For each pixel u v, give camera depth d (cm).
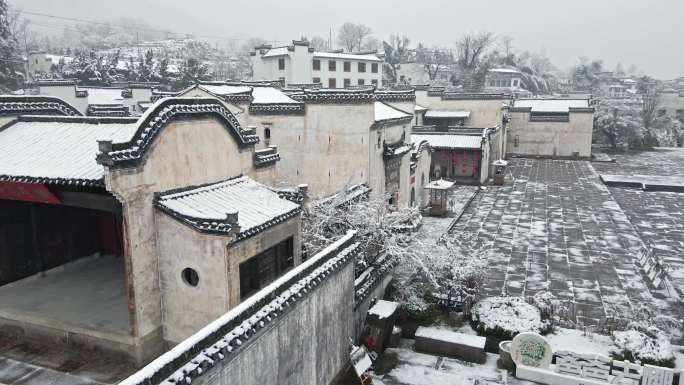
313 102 2730
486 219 3656
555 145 6925
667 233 3275
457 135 5212
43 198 1534
